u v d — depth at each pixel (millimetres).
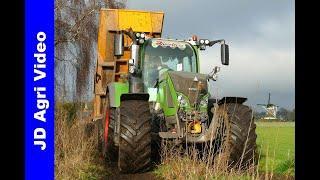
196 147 6398
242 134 6008
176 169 5664
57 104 8000
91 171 5977
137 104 6281
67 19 15992
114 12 10719
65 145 6246
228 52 7113
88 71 15539
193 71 7406
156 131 6699
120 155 6051
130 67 6965
